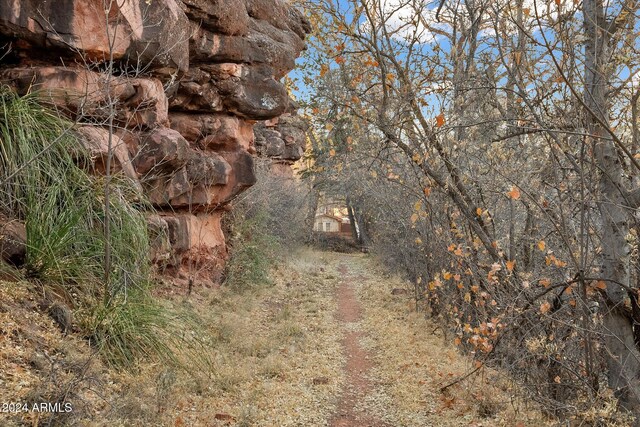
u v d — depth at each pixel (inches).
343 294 619.8
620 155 225.6
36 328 206.8
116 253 259.3
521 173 277.4
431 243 421.7
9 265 231.8
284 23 542.3
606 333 225.9
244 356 319.3
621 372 210.1
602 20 210.1
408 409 264.7
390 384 303.3
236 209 565.9
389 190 517.3
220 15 413.1
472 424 245.8
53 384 179.6
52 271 237.1
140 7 316.5
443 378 302.5
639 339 219.0
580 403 232.5
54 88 282.7
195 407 228.8
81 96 279.7
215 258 473.7
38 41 281.6
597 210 234.5
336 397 280.8
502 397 273.9
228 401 245.0
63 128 259.9
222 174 442.0
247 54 454.3
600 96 209.5
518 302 279.3
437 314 450.3
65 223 246.7
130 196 293.9
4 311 202.5
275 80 490.0
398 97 297.6
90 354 214.1
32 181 243.4
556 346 238.4
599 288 217.2
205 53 418.9
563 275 244.8
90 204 257.9
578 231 250.1
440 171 315.9
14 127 250.5
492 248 294.4
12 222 245.9
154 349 244.7
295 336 385.4
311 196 1074.1
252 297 478.3
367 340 406.0
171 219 393.4
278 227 761.6
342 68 322.3
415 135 306.3
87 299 242.8
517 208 328.8
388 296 592.4
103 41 297.9
